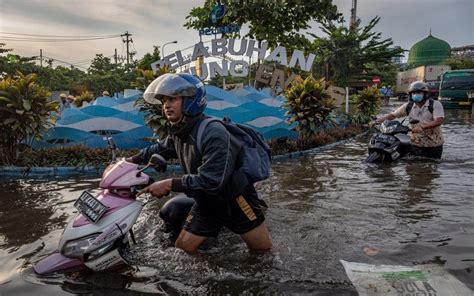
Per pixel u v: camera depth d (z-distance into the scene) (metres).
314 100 9.30
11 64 30.59
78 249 2.95
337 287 2.72
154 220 4.16
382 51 34.72
